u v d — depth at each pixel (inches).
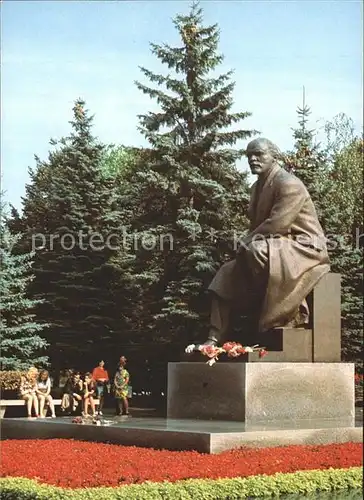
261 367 577.3
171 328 973.2
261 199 648.4
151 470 395.9
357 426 537.3
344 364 615.2
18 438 612.7
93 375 861.2
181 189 1008.2
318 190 1099.9
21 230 1263.5
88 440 547.8
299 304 611.8
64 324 1075.9
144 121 1023.0
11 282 1015.6
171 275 1003.9
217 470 397.1
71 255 1086.4
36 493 357.7
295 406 587.5
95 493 349.7
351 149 1424.7
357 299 1093.1
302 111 1135.6
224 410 583.5
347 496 391.2
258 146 650.2
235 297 642.2
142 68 1009.5
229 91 1000.2
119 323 1091.9
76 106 1135.0
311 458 437.1
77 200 1101.7
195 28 1011.9
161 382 1069.1
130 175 1223.5
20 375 939.3
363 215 1310.3
